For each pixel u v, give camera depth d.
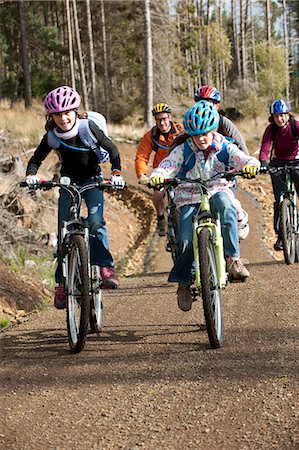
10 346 8.06
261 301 9.52
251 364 6.54
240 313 8.88
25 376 6.79
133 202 23.81
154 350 7.33
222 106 58.84
